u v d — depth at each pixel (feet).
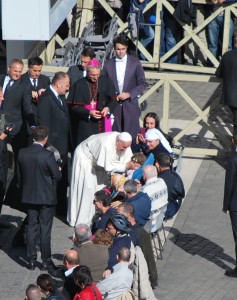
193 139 191.62
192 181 174.29
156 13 210.18
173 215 148.77
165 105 182.09
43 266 141.59
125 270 120.37
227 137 188.96
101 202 136.05
